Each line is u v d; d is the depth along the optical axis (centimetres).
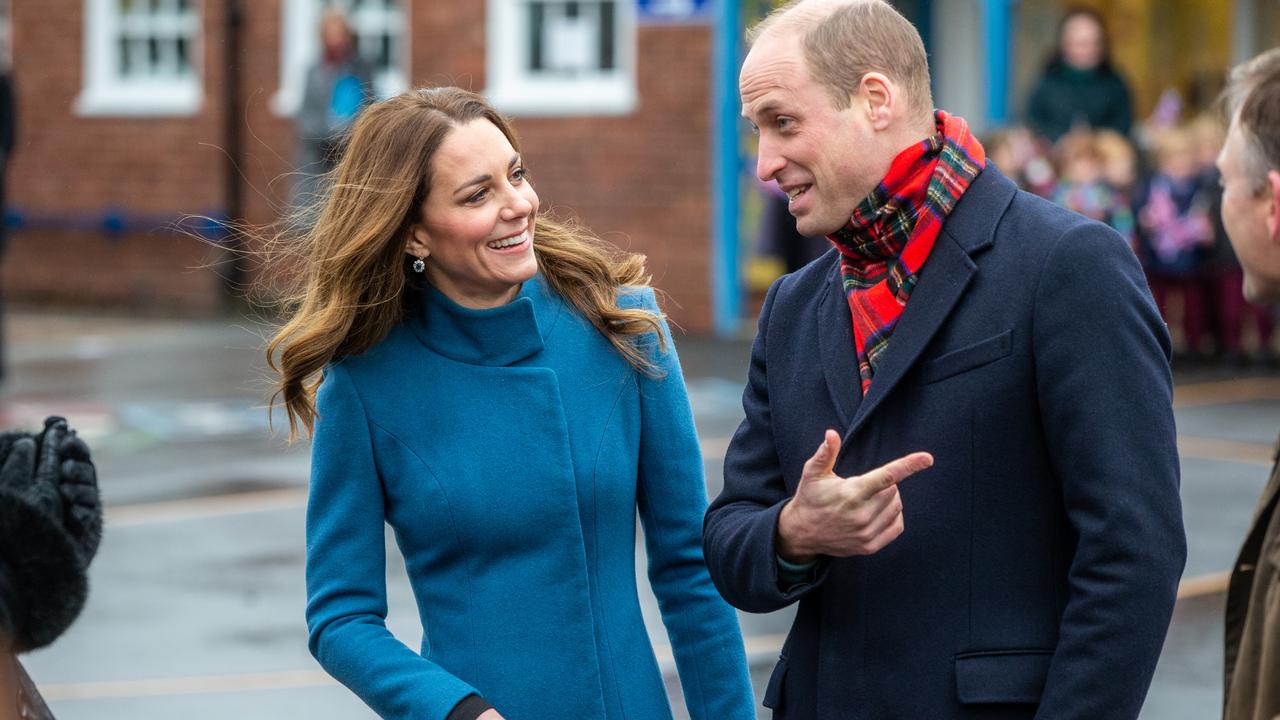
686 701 525
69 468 349
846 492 423
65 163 3025
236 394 1989
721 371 2138
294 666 982
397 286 500
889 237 451
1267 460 1543
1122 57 2622
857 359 461
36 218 3041
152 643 1027
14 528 321
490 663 492
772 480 483
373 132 498
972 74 2659
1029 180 2203
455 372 505
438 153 489
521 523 496
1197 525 1283
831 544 433
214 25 2894
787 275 500
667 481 522
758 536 452
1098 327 425
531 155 2628
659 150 2564
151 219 2955
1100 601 416
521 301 507
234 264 2905
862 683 449
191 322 2719
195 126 2920
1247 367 2186
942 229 448
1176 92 2656
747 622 1059
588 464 505
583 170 2605
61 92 3027
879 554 448
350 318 498
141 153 2969
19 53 3048
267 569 1205
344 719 888
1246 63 468
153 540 1293
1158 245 2223
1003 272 438
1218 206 2205
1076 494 424
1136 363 423
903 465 418
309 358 496
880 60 445
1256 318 2239
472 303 510
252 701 917
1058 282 430
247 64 2886
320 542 502
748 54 460
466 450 499
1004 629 436
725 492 490
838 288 473
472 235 489
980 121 2606
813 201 453
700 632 519
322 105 2472
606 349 518
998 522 438
